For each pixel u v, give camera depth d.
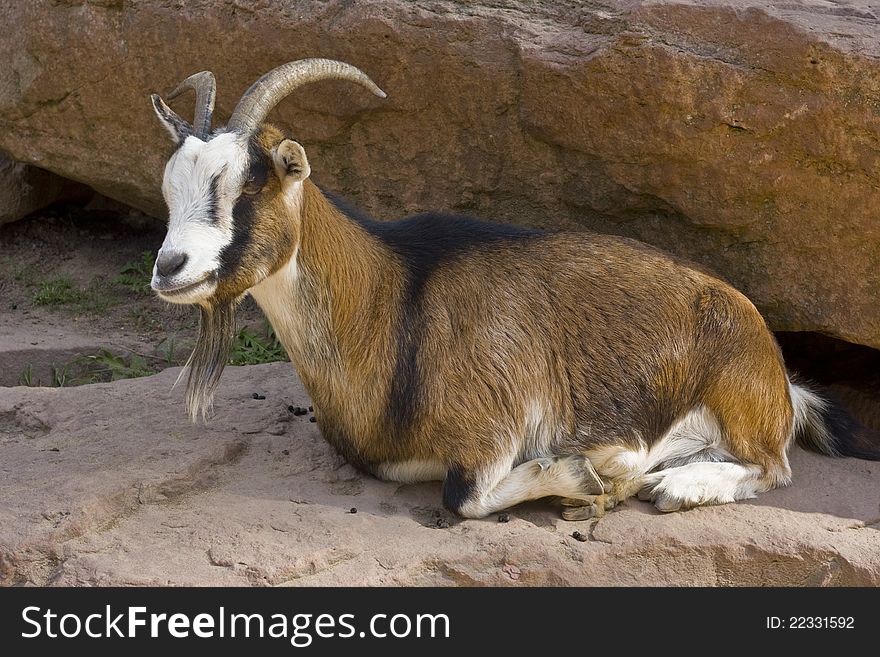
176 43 5.96
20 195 7.76
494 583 4.13
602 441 4.61
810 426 5.20
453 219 4.79
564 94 5.32
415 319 4.50
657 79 5.12
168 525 4.34
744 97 5.07
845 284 5.30
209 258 3.91
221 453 4.84
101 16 6.16
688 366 4.68
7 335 6.84
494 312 4.54
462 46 5.48
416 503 4.60
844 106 4.96
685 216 5.40
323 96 5.79
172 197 3.96
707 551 4.33
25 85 6.48
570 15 5.46
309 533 4.27
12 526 4.20
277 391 5.59
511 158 5.64
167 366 6.72
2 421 5.28
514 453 4.53
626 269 4.75
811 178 5.14
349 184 6.02
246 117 4.09
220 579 3.98
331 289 4.39
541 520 4.52
